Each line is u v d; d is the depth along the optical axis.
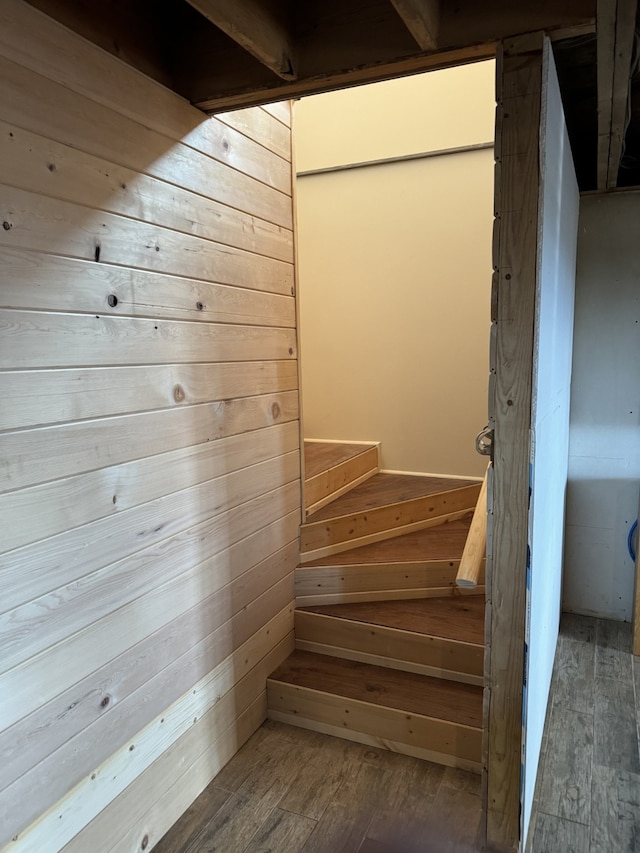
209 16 1.33
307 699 2.34
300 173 3.67
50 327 1.37
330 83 1.71
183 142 1.81
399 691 2.30
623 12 1.18
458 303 3.43
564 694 2.52
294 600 2.66
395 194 3.48
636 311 2.91
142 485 1.69
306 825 1.89
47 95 1.34
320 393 3.83
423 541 2.96
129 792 1.70
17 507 1.31
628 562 3.10
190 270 1.85
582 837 1.82
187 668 1.93
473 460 3.52
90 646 1.53
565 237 2.04
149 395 1.69
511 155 1.43
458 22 1.48
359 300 3.66
